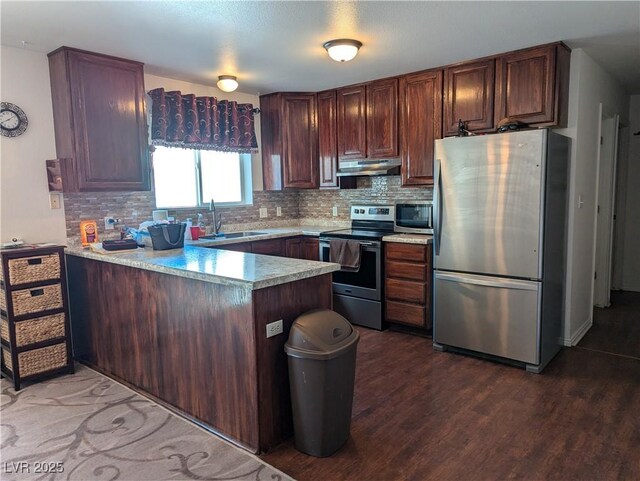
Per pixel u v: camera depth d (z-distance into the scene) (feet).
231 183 15.58
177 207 13.88
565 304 11.68
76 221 11.53
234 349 7.25
